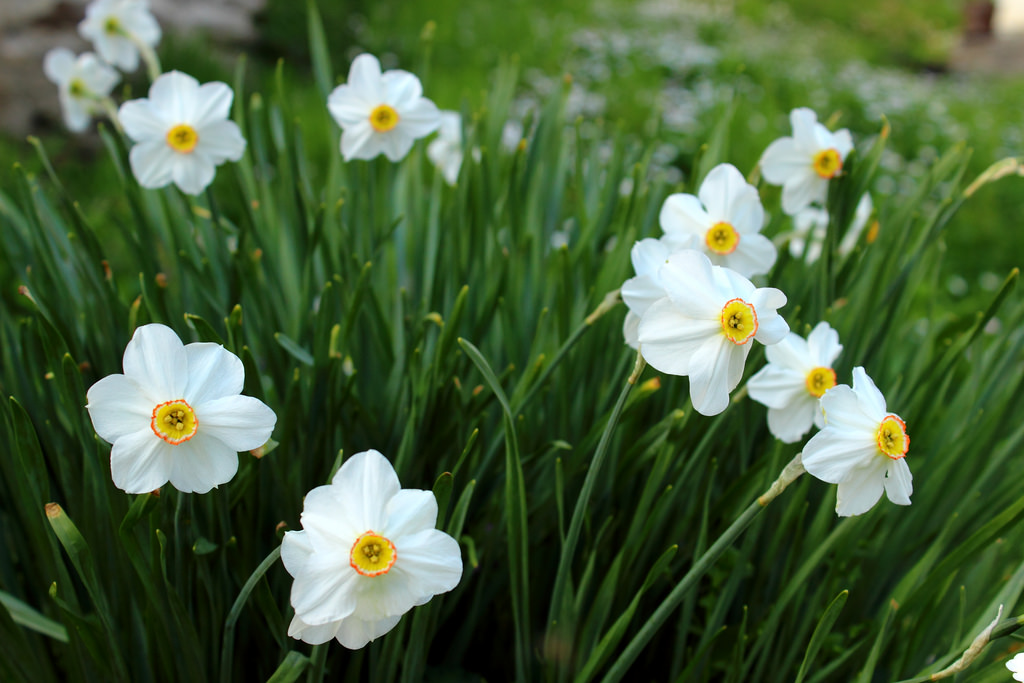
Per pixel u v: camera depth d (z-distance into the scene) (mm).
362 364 683
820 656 637
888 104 3084
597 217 693
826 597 636
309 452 625
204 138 646
